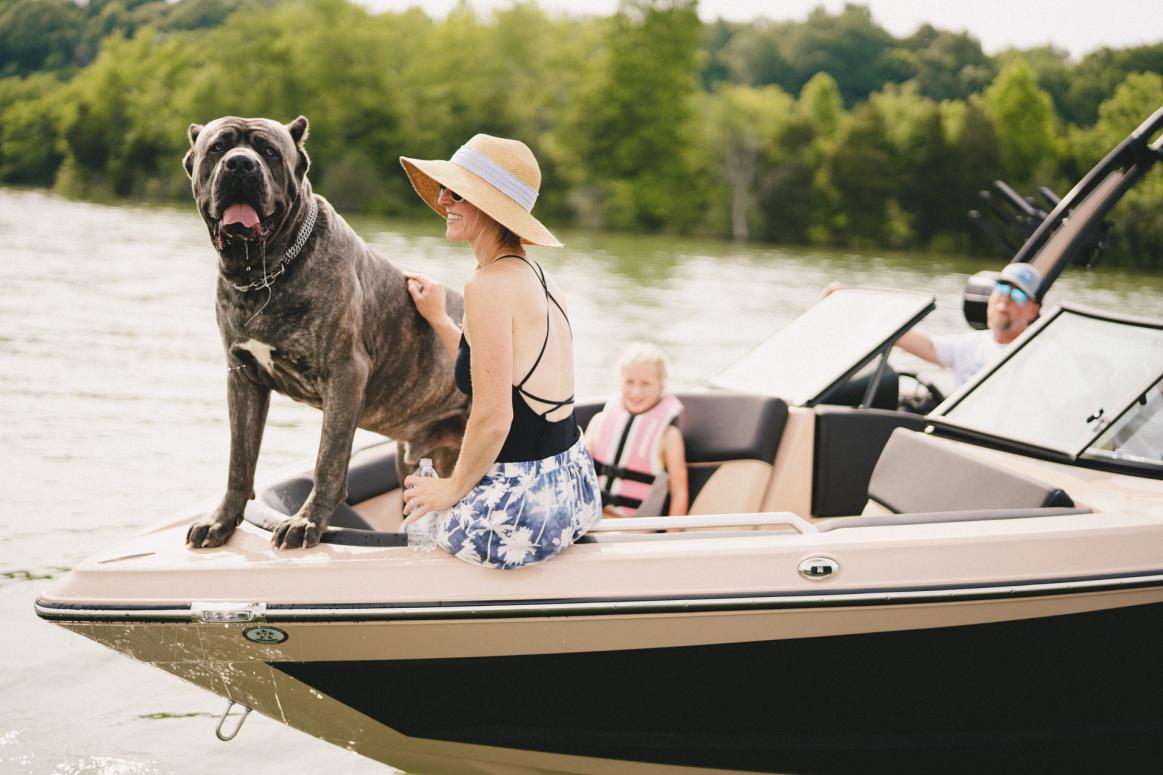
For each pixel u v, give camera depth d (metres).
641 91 57.28
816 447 3.82
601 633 2.56
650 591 2.54
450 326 2.99
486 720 2.72
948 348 4.72
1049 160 57.25
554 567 2.57
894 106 59.84
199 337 11.20
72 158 54.81
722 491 3.78
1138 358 3.33
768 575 2.57
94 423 7.12
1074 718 2.77
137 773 3.07
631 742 2.73
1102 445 3.20
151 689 3.57
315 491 2.72
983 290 4.73
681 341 12.16
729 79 97.25
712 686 2.65
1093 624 2.67
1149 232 32.50
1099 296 21.22
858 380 4.23
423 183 2.64
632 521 2.70
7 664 3.64
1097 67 68.81
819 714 2.69
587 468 2.68
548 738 2.73
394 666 2.63
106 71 56.16
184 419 7.41
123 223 29.33
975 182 55.97
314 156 55.84
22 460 6.06
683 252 36.16
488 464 2.45
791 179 57.12
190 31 77.44
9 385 8.20
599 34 63.41
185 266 18.66
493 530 2.52
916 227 56.41
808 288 22.02
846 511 3.81
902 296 4.23
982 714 2.73
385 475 3.59
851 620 2.58
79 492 5.51
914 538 2.65
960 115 57.47
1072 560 2.65
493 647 2.58
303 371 2.74
